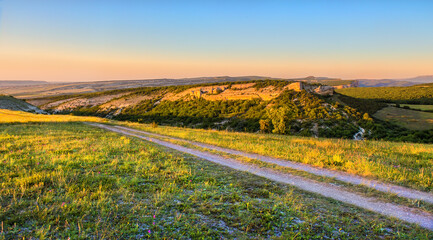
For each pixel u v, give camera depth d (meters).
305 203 6.96
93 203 6.41
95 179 8.62
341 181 9.10
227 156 14.29
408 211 6.47
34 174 8.55
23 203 6.20
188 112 91.44
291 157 13.32
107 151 14.40
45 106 168.00
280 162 12.51
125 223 5.42
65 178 8.41
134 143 18.98
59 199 6.56
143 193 7.44
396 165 11.46
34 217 5.50
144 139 23.25
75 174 8.99
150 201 6.80
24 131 24.75
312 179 9.41
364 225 5.67
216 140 20.78
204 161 12.82
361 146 17.78
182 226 5.41
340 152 14.45
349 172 10.35
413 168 10.91
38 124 34.91
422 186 8.33
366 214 6.27
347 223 5.73
